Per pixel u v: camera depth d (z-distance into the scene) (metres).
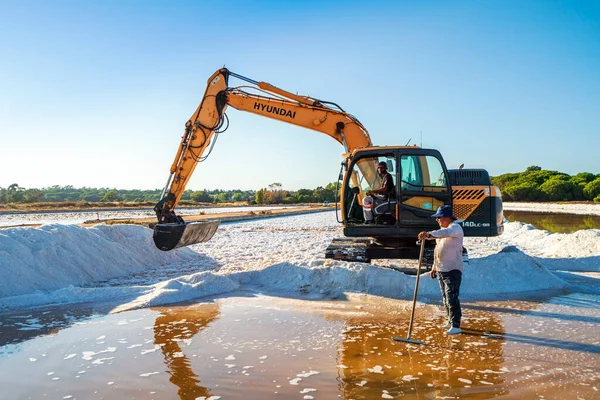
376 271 8.31
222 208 69.25
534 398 4.00
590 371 4.62
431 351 5.25
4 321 6.63
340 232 22.72
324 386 4.29
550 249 13.81
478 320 6.55
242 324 6.42
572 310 7.09
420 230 9.13
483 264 8.83
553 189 75.69
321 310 7.17
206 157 10.93
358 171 9.67
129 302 7.69
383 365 4.82
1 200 94.19
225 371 4.70
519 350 5.26
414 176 9.20
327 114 10.81
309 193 111.25
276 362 4.94
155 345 5.54
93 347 5.48
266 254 13.77
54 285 8.83
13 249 8.84
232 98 10.95
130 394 4.17
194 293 8.12
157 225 9.71
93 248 10.62
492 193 9.55
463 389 4.19
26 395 4.18
